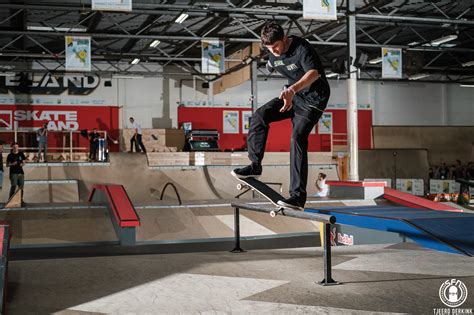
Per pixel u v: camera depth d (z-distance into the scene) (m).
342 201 16.03
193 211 13.52
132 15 21.89
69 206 12.98
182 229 12.35
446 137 34.50
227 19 22.67
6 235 3.48
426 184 30.55
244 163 26.09
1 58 28.69
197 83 31.80
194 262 4.89
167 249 11.24
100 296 3.62
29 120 28.89
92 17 21.78
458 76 35.53
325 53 30.08
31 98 28.95
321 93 3.87
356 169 17.84
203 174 21.62
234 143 32.19
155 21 23.03
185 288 3.81
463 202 16.59
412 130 34.28
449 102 35.50
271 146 32.38
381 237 8.40
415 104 35.03
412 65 23.25
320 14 14.52
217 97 32.00
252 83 26.83
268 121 4.04
